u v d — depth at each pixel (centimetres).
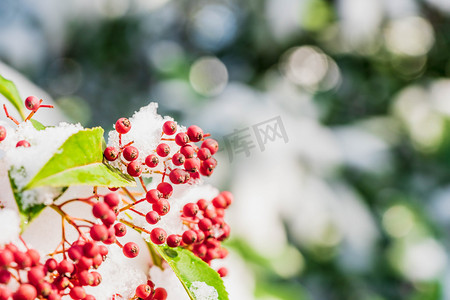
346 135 110
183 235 43
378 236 111
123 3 110
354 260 103
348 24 106
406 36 130
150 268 45
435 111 126
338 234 104
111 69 119
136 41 116
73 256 40
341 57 128
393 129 124
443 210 117
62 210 42
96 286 42
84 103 119
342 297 115
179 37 124
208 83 122
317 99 122
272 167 89
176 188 45
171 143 44
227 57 124
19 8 101
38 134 41
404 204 117
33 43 102
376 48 128
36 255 39
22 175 39
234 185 86
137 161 42
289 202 89
